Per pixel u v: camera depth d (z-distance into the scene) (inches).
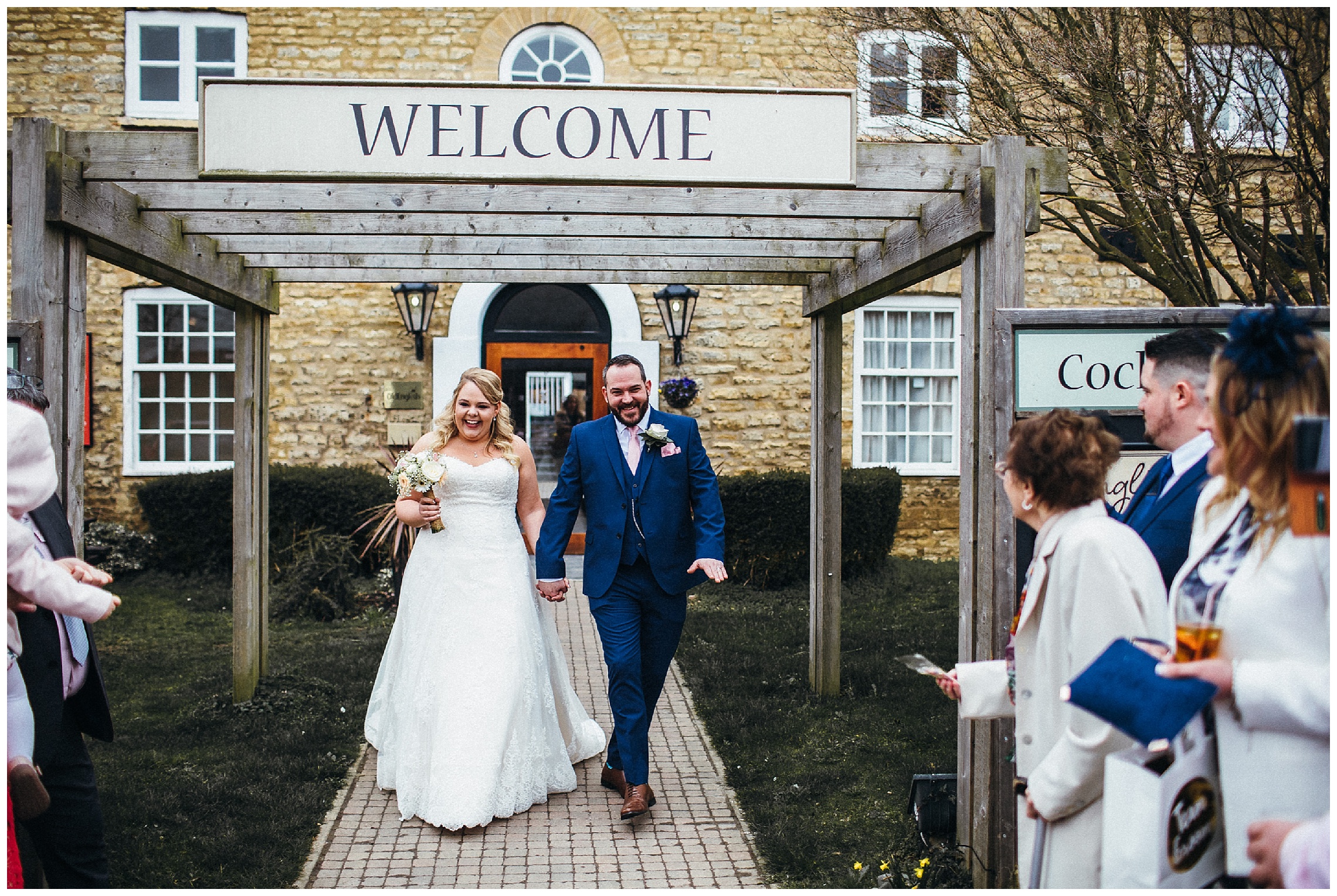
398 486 151.9
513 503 157.9
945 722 187.2
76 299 126.6
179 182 124.6
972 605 123.9
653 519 144.1
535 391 372.5
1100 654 74.7
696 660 239.5
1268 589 66.9
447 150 123.9
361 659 234.5
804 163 126.2
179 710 196.9
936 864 124.8
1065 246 364.8
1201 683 66.7
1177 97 196.5
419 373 366.0
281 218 158.1
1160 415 96.7
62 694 103.0
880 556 342.0
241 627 197.5
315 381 364.2
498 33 353.7
